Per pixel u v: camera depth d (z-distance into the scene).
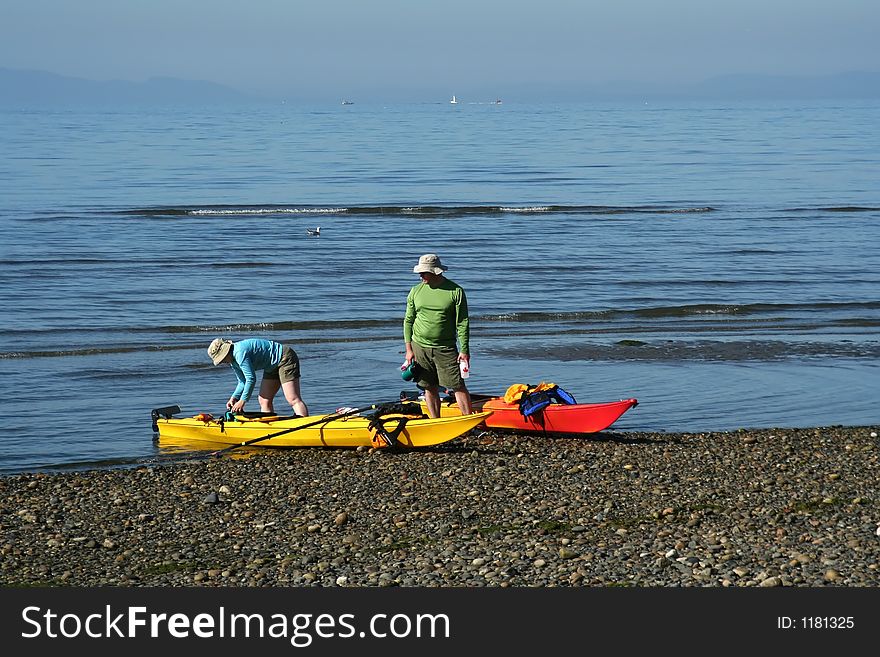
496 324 39.84
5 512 18.30
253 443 23.53
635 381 30.56
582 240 61.00
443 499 18.72
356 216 73.38
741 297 44.62
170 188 91.56
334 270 50.41
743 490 19.19
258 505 18.62
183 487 19.92
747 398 28.72
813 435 24.20
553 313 40.94
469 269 51.09
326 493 19.36
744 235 63.25
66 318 39.28
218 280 47.56
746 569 14.42
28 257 52.94
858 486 19.52
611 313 41.31
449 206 77.62
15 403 27.70
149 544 16.47
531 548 15.66
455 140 182.00
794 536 15.97
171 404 27.88
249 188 91.88
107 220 69.06
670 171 111.19
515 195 86.75
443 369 22.80
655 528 16.62
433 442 22.70
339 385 30.00
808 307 42.72
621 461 21.55
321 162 125.50
